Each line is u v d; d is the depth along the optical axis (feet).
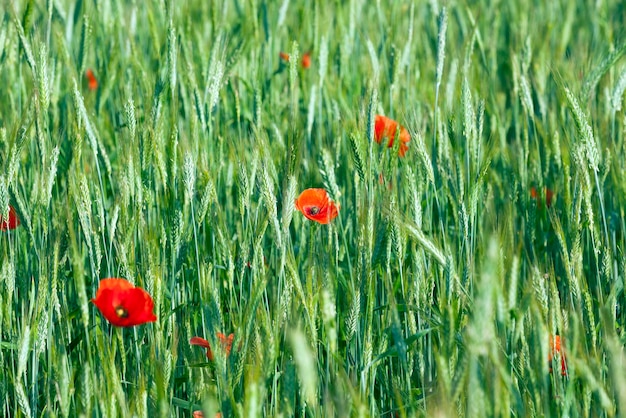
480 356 9.44
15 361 10.32
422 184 10.58
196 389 10.00
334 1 13.30
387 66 12.30
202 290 10.16
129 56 12.26
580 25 15.99
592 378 9.48
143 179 10.41
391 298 9.77
